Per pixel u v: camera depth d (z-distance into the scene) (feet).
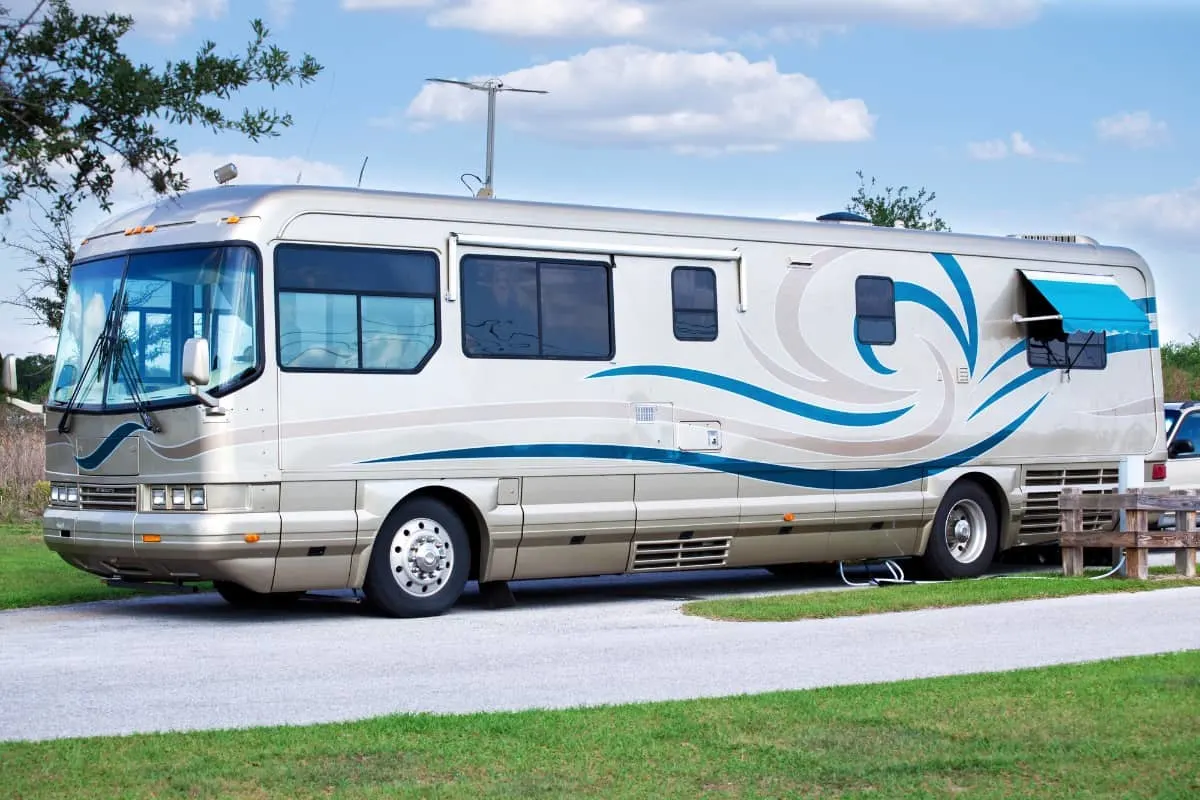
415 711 28.02
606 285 46.96
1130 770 23.03
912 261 54.19
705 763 23.58
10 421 83.20
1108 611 42.19
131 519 41.39
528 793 21.85
